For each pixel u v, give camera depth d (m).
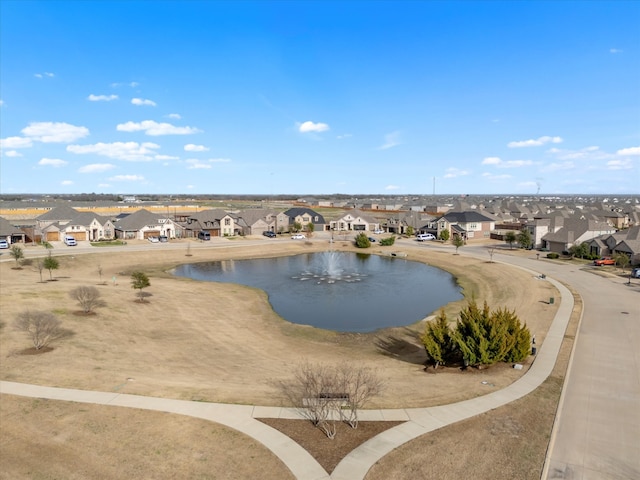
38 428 17.95
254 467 15.77
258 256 80.50
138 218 93.62
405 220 113.75
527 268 61.34
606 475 15.54
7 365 24.69
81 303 37.09
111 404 20.12
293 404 20.73
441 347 26.58
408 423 18.95
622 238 67.25
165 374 25.09
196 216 104.44
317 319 41.53
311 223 107.25
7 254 67.38
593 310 39.06
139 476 15.17
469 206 166.00
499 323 26.06
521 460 16.30
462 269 65.25
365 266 71.19
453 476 15.32
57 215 90.69
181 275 62.22
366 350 32.59
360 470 15.62
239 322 39.28
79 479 14.97
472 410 20.17
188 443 17.16
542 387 22.80
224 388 22.80
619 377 24.25
